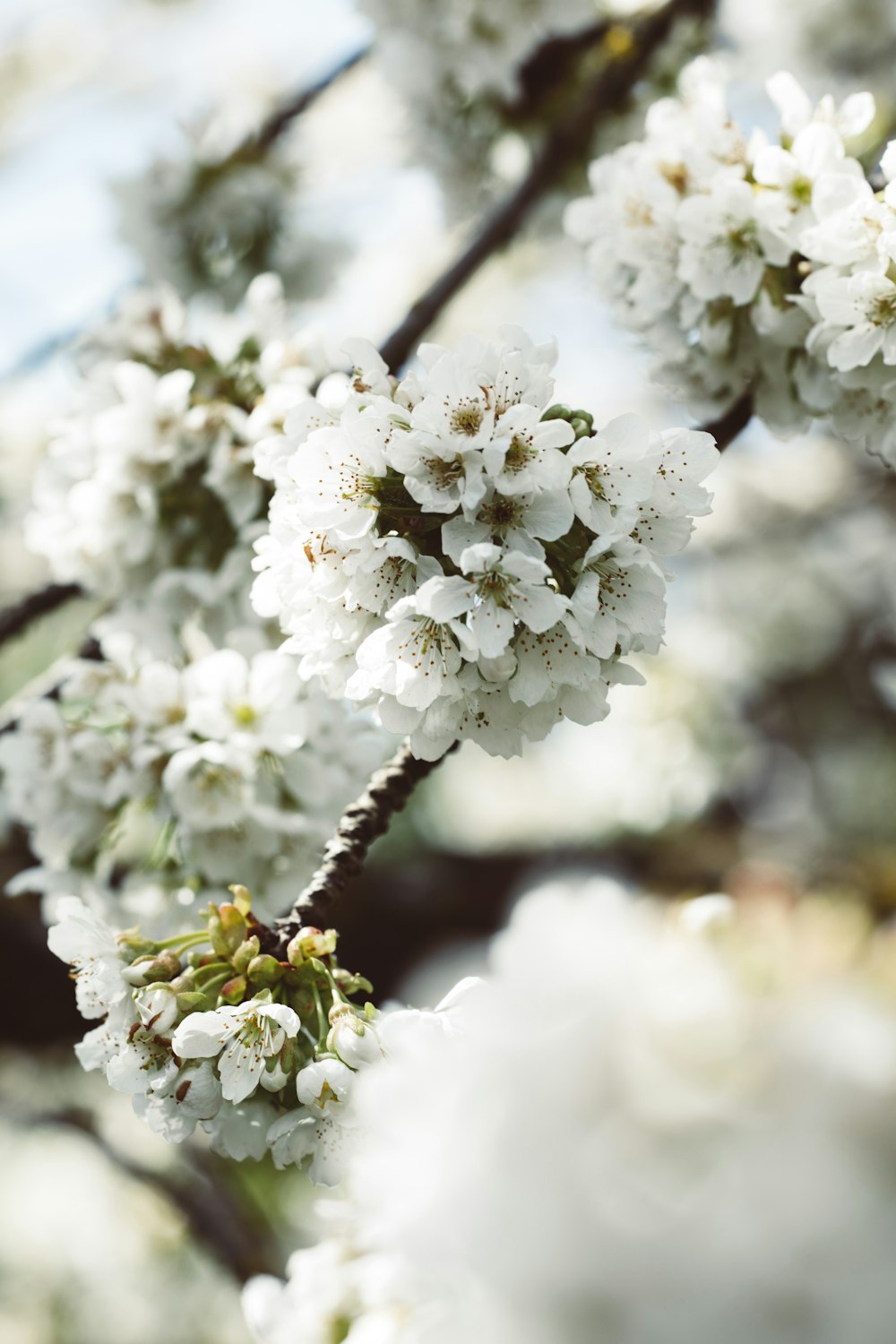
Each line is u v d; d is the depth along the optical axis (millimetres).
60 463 786
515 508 610
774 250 687
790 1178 522
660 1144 528
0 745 752
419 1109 550
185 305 1039
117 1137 1271
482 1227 531
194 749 721
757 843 1832
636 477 613
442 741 628
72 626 1366
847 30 1169
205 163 1019
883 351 676
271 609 638
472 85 1019
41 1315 1560
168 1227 1571
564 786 1935
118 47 1718
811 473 2070
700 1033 532
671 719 1890
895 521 2088
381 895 1555
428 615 607
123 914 736
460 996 625
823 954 546
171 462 761
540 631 604
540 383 613
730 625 2070
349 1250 640
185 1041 617
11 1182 1611
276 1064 622
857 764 2098
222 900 724
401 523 616
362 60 1133
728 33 1176
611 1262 524
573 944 544
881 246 657
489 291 1657
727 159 703
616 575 616
